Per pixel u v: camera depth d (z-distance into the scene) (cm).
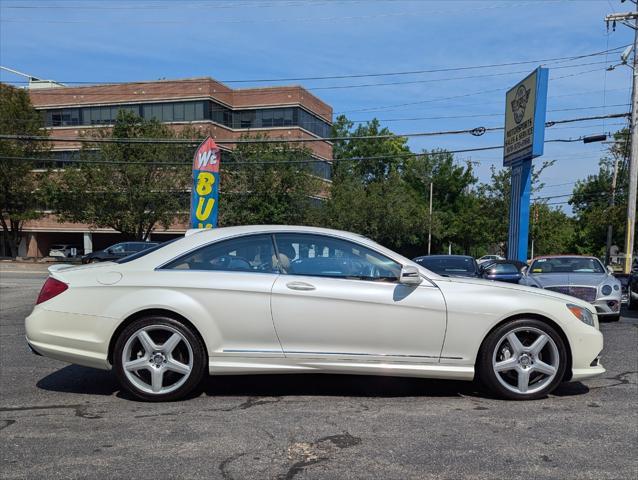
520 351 468
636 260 1532
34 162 3756
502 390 467
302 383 526
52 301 470
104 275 473
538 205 4178
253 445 368
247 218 3170
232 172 3228
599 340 477
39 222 4706
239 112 4522
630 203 2175
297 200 3244
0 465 337
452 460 345
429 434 388
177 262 476
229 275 467
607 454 354
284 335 459
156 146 3244
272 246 482
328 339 459
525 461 343
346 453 355
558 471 329
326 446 367
